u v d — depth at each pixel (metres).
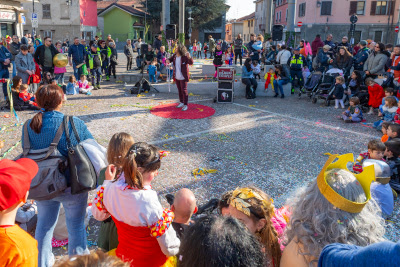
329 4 36.34
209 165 5.60
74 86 11.72
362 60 11.38
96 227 3.82
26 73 10.39
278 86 12.07
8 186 1.65
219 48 15.08
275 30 16.16
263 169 5.46
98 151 2.84
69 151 2.70
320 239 1.60
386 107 7.88
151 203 2.15
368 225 1.61
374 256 1.21
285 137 7.21
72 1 39.38
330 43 14.84
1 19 21.45
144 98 11.34
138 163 2.15
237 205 2.10
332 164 1.75
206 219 1.43
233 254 1.27
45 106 2.80
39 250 2.80
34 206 3.62
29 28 39.97
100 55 13.61
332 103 11.09
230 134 7.37
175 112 9.32
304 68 13.34
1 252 1.62
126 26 45.75
